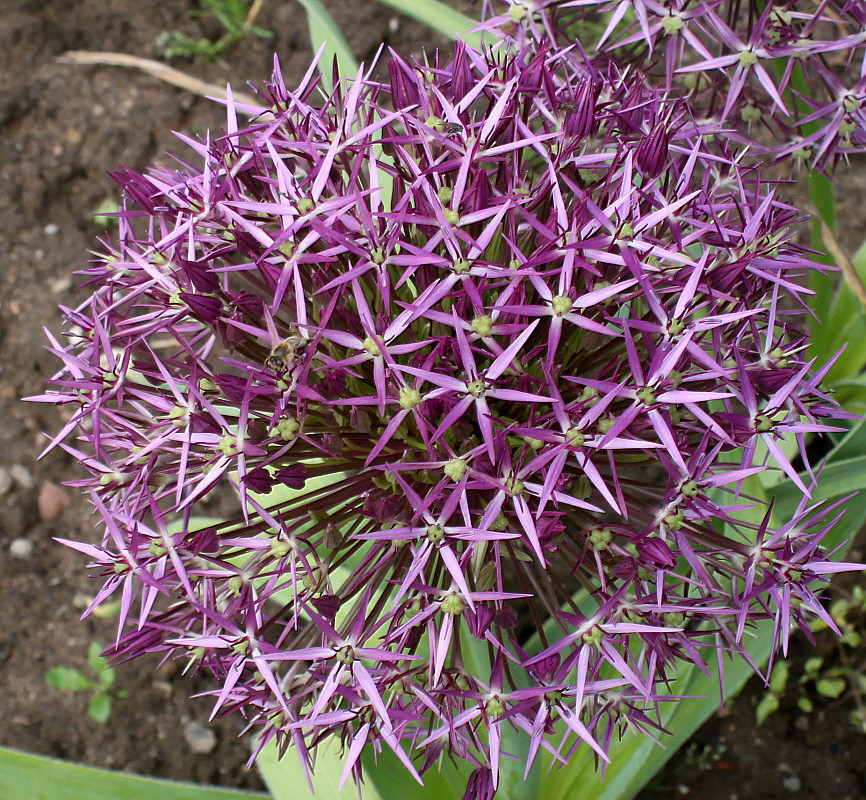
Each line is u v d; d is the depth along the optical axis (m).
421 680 0.22
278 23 0.51
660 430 0.20
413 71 0.24
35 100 0.48
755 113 0.30
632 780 0.29
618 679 0.21
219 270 0.21
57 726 0.37
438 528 0.21
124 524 0.23
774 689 0.36
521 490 0.21
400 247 0.22
